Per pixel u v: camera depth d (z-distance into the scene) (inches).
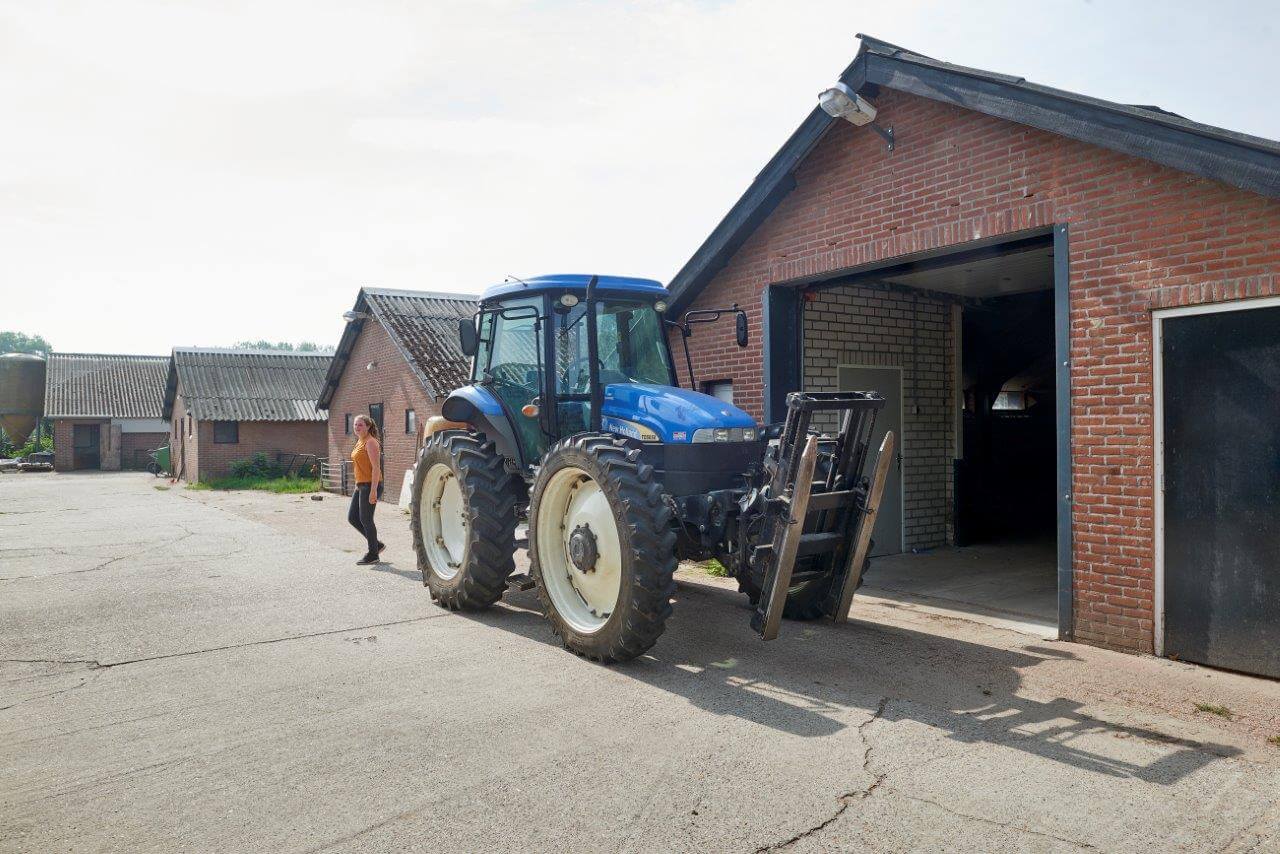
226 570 357.7
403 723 174.1
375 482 371.9
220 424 1135.6
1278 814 135.0
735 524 222.7
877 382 384.8
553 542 235.5
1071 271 241.8
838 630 250.5
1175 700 189.3
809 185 324.8
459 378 636.7
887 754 158.6
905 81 278.2
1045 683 201.0
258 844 125.3
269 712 181.0
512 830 129.5
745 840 126.5
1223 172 201.0
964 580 331.0
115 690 196.2
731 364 359.9
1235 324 209.3
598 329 267.7
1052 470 483.5
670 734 168.2
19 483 1114.1
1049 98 237.6
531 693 193.0
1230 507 209.9
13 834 128.2
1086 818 133.6
